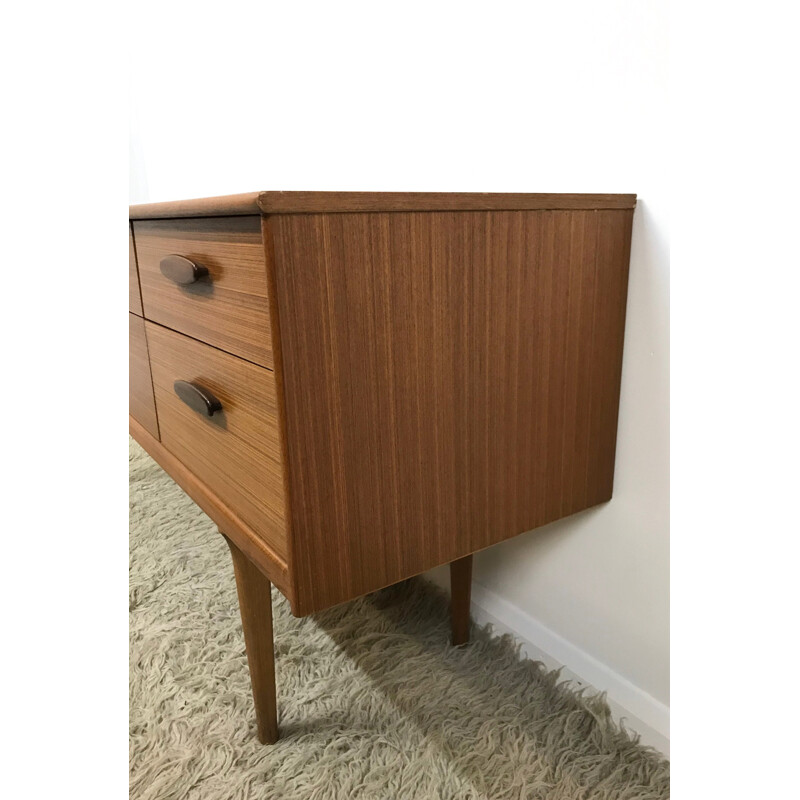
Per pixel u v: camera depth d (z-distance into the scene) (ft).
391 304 2.19
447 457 2.48
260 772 2.97
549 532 3.42
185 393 2.74
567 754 3.00
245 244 2.09
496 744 3.07
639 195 2.66
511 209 2.36
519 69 2.96
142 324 3.36
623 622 3.12
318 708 3.33
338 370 2.14
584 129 2.77
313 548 2.24
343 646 3.77
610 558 3.13
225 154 5.70
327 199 1.98
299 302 2.02
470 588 3.69
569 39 2.74
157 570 4.58
